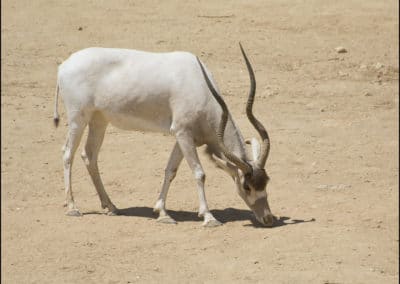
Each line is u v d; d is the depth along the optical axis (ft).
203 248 86.17
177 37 175.94
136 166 114.32
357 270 81.25
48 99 141.79
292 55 167.84
